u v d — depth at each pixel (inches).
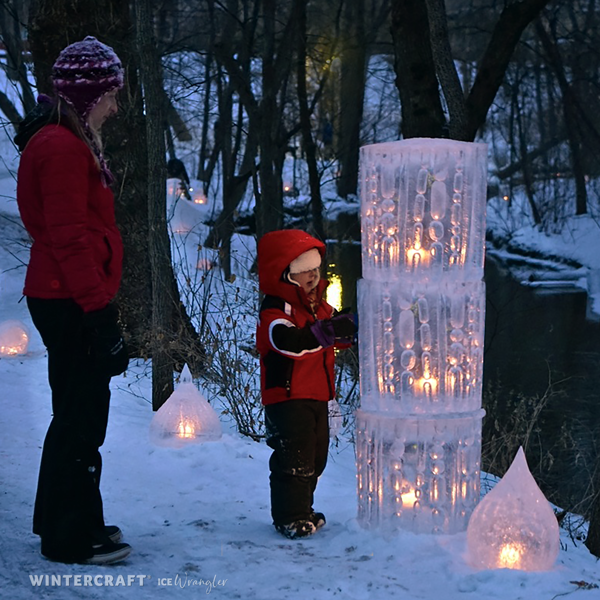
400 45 440.8
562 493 328.5
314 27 880.9
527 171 1275.8
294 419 157.9
